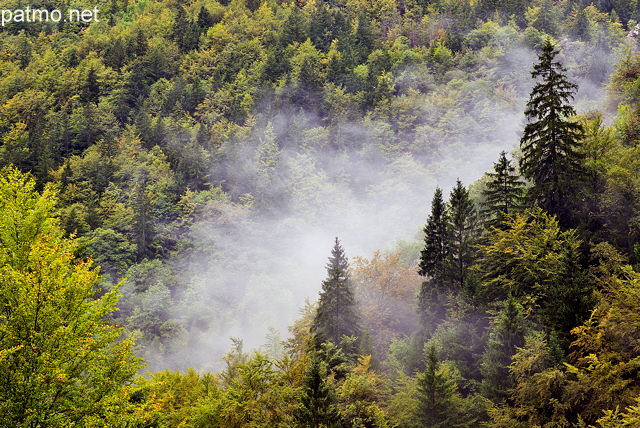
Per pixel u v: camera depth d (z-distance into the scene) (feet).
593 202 100.83
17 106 488.02
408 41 597.93
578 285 78.18
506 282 90.48
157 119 453.99
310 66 526.16
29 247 49.55
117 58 560.20
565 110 105.50
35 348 42.19
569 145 103.76
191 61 579.07
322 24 639.35
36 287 43.04
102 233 261.65
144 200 298.97
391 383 85.56
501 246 95.76
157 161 391.45
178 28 646.33
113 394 43.70
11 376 40.50
